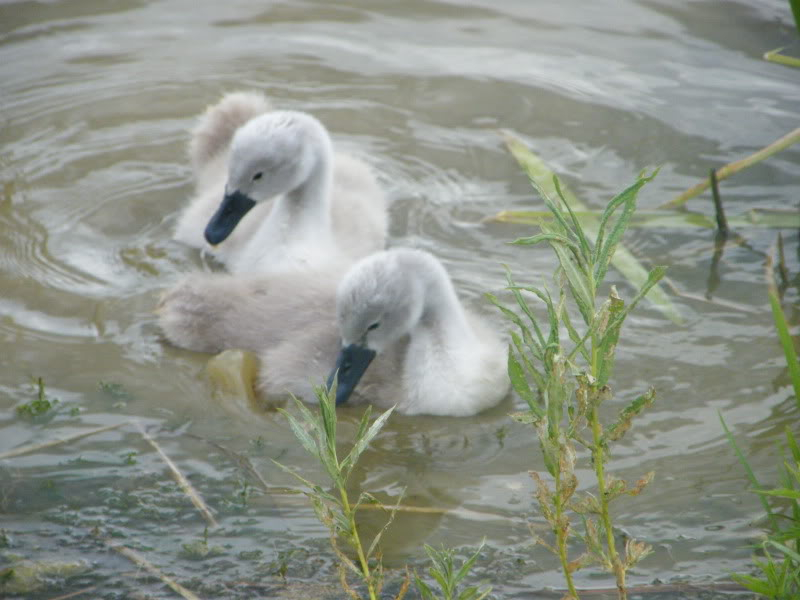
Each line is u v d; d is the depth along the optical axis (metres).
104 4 16.97
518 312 11.38
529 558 8.04
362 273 9.86
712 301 11.47
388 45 16.22
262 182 11.73
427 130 14.55
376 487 8.94
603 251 5.18
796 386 7.39
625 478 8.98
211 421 9.66
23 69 15.38
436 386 10.04
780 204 12.96
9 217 12.59
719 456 9.25
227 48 16.09
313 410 9.95
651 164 13.73
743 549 8.12
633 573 7.88
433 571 6.17
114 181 13.43
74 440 9.25
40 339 10.69
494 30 16.55
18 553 7.94
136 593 7.61
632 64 15.63
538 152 14.02
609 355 5.26
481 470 9.23
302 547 8.11
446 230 12.75
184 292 10.90
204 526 8.30
